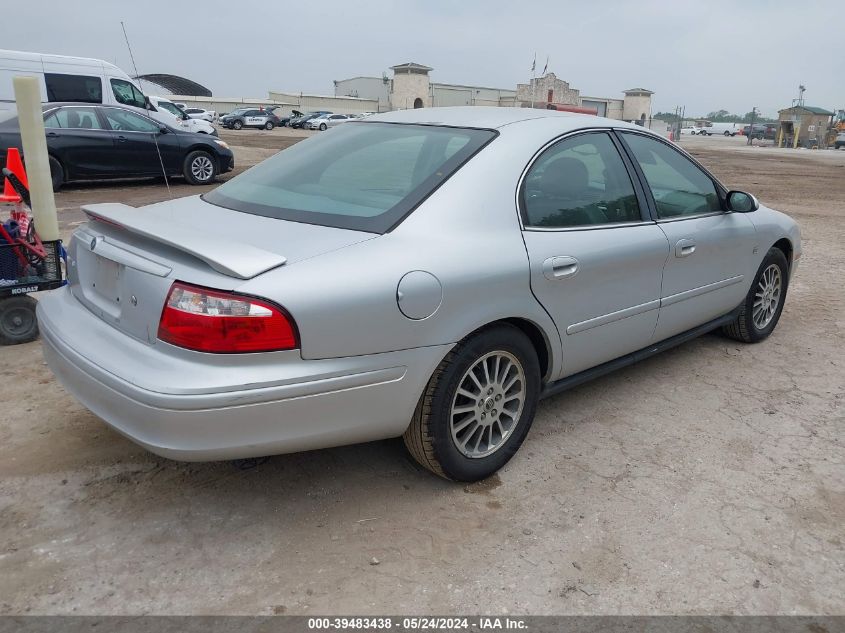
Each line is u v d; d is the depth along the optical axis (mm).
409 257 2611
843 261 7953
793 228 4961
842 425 3746
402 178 2988
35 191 4422
